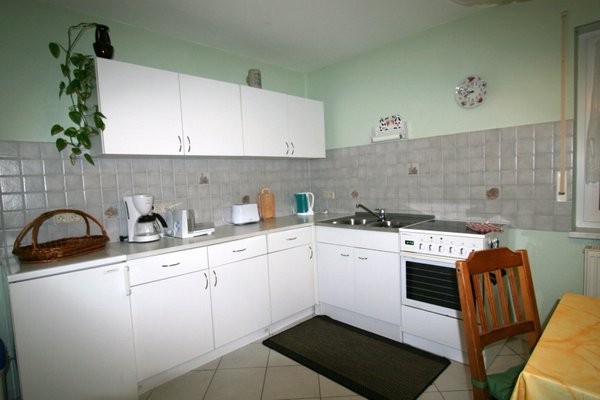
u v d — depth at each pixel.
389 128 2.89
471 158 2.46
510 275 1.36
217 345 2.23
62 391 1.63
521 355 2.11
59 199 2.10
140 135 2.09
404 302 2.30
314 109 3.21
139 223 2.21
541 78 2.15
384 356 2.19
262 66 3.21
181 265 2.04
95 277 1.71
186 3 2.12
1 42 1.90
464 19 2.44
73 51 2.13
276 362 2.20
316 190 3.58
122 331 1.80
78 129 2.15
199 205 2.74
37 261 1.68
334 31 2.61
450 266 2.05
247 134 2.65
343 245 2.65
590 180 2.08
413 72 2.75
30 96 2.00
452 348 2.12
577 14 2.00
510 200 2.30
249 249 2.40
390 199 2.96
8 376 1.89
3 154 1.91
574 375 0.79
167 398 1.88
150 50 2.48
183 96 2.28
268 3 2.17
